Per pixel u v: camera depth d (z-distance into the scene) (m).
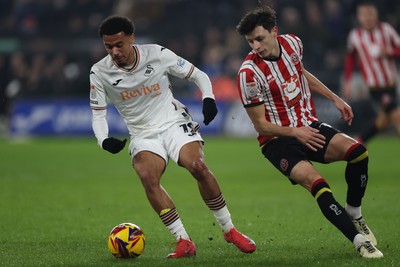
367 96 76.56
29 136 82.31
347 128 76.50
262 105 23.33
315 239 26.27
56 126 82.06
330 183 42.94
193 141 23.28
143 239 22.53
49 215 32.59
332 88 80.25
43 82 82.94
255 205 35.16
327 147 23.20
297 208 34.09
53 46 88.12
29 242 26.16
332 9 85.56
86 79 83.25
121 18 22.75
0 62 86.56
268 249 24.34
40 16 91.50
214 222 30.44
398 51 52.53
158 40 87.69
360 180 23.48
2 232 28.33
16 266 21.73
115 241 22.31
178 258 22.45
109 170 51.88
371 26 52.88
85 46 87.88
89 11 91.94
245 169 51.72
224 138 80.31
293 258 22.50
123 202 36.47
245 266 21.22
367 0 84.00
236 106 80.56
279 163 23.28
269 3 88.44
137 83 23.39
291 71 23.62
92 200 37.19
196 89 81.38
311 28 83.56
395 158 57.56
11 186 42.66
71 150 67.56
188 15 91.00
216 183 22.95
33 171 50.94
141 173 22.75
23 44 88.38
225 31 89.62
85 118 81.50
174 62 23.69
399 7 84.50
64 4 92.44
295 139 23.30
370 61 52.91
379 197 36.78
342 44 84.06
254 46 23.09
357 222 24.39
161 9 91.31
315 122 23.88
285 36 23.92
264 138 23.91
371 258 21.80
